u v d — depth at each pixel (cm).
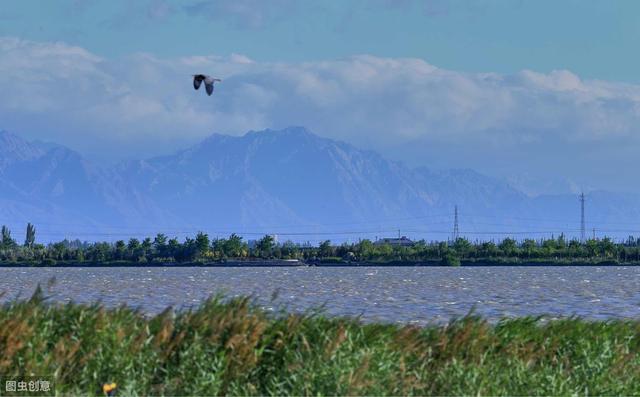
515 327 9294
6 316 8056
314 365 7625
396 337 8631
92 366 7706
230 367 7900
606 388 8281
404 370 7894
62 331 8188
